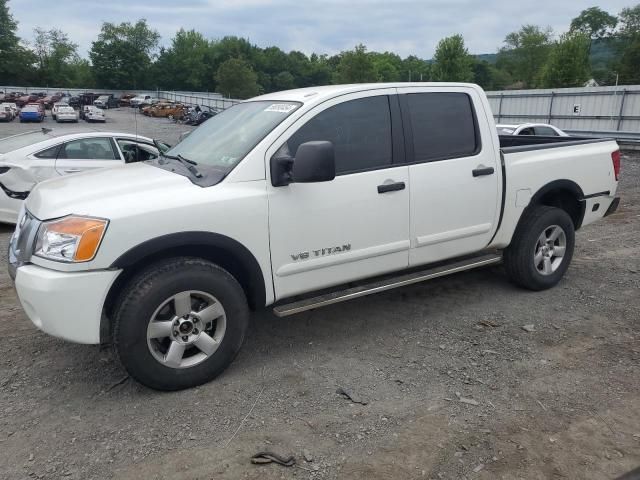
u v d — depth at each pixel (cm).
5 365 388
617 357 399
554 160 514
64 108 4491
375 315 476
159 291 330
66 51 10950
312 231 384
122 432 310
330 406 335
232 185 357
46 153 786
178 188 351
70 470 279
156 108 5531
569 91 2617
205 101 6112
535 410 331
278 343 423
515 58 10394
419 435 306
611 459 287
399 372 377
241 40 12506
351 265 407
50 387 359
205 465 282
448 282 559
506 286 545
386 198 411
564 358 397
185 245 349
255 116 416
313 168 343
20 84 10269
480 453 291
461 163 451
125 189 350
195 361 353
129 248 322
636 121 2375
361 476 273
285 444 298
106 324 338
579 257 655
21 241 344
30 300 323
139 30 10912
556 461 286
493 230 482
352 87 413
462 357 399
